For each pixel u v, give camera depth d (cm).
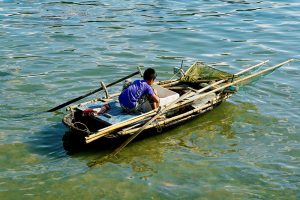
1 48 1568
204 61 1523
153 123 988
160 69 1438
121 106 995
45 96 1206
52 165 893
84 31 1814
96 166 894
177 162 916
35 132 1019
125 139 955
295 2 2425
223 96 1148
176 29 1881
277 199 802
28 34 1744
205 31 1866
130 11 2186
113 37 1750
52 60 1473
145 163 910
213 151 964
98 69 1412
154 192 814
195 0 2470
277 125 1080
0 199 781
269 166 906
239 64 1500
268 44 1711
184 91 1152
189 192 816
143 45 1667
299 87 1303
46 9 2169
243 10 2236
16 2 2289
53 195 798
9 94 1204
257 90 1286
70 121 960
